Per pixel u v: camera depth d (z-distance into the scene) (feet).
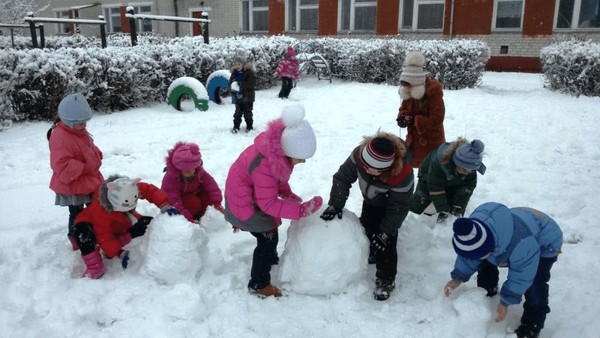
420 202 14.24
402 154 9.98
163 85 34.91
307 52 53.11
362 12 71.15
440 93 15.85
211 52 39.19
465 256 8.79
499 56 62.75
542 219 9.30
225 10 81.76
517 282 8.97
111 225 11.68
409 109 16.35
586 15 57.41
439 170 13.24
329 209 10.73
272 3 76.79
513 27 61.98
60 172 12.08
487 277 10.60
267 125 9.94
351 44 50.21
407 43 46.19
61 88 28.22
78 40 63.41
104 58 30.53
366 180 10.61
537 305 9.34
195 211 13.85
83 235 11.18
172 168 13.17
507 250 8.84
